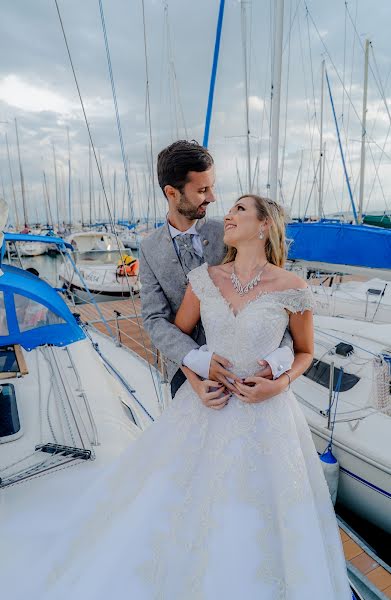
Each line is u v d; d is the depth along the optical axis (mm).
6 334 3283
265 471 1197
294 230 6266
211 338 1313
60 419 2281
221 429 1259
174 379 1628
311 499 1199
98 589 1135
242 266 1317
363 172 10734
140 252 1609
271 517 1151
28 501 1708
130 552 1176
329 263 6082
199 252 1519
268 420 1247
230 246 1428
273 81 5160
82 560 1255
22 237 4191
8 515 1627
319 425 3465
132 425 2510
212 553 1113
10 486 1800
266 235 1325
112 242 13156
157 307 1545
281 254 1376
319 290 7473
